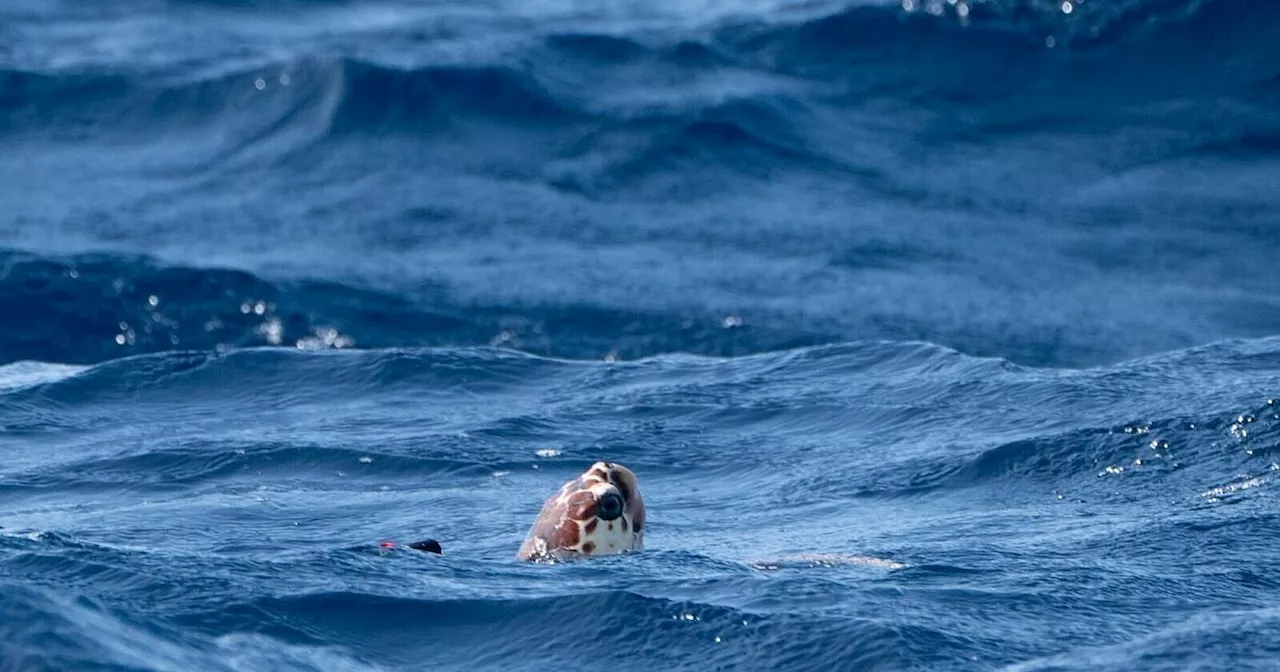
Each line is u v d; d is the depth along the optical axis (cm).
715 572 2195
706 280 8081
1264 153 10281
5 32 12975
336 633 1881
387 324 7450
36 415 4125
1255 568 2394
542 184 9781
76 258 7888
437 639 1902
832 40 11838
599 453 3700
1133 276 8312
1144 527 2712
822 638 1897
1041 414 3747
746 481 3447
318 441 3788
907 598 2089
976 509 3066
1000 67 11350
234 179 9938
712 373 4491
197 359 4619
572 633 1917
